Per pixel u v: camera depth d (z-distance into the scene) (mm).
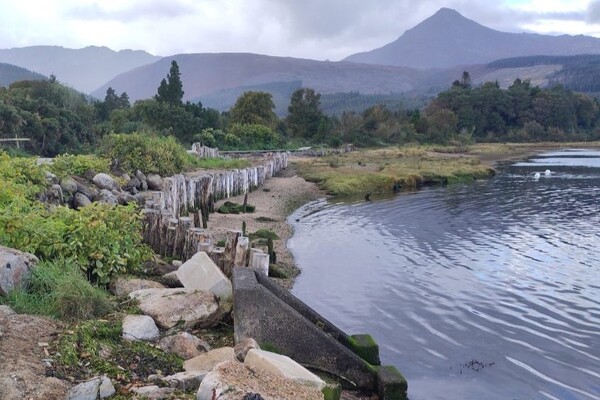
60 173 15305
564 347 10234
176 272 9484
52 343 5707
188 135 50500
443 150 75375
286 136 70000
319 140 71312
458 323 11352
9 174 12336
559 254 17484
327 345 7820
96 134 35219
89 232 8898
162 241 12367
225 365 5414
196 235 11750
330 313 11781
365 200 30359
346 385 7797
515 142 106375
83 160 17438
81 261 8539
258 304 7809
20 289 7031
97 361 5695
